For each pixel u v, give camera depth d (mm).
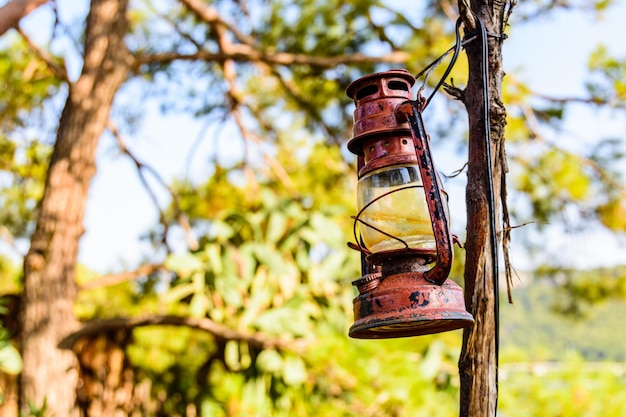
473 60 1749
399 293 1596
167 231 6160
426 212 1679
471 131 1734
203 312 4965
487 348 1679
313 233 5148
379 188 1696
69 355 4594
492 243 1676
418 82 5719
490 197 1689
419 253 1653
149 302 6480
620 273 7316
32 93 6305
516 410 4504
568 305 7387
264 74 6887
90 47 5023
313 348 4660
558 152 6395
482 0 1790
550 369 4801
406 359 4781
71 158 4793
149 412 5266
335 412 4754
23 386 4445
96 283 4922
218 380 5453
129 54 5133
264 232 5355
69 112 4910
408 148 1697
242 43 6969
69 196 4738
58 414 4445
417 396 4605
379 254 1665
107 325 4801
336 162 7426
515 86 6094
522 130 5984
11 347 4355
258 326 4812
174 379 5500
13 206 6930
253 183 6773
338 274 5152
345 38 6523
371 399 4605
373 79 1726
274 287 5109
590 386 4535
